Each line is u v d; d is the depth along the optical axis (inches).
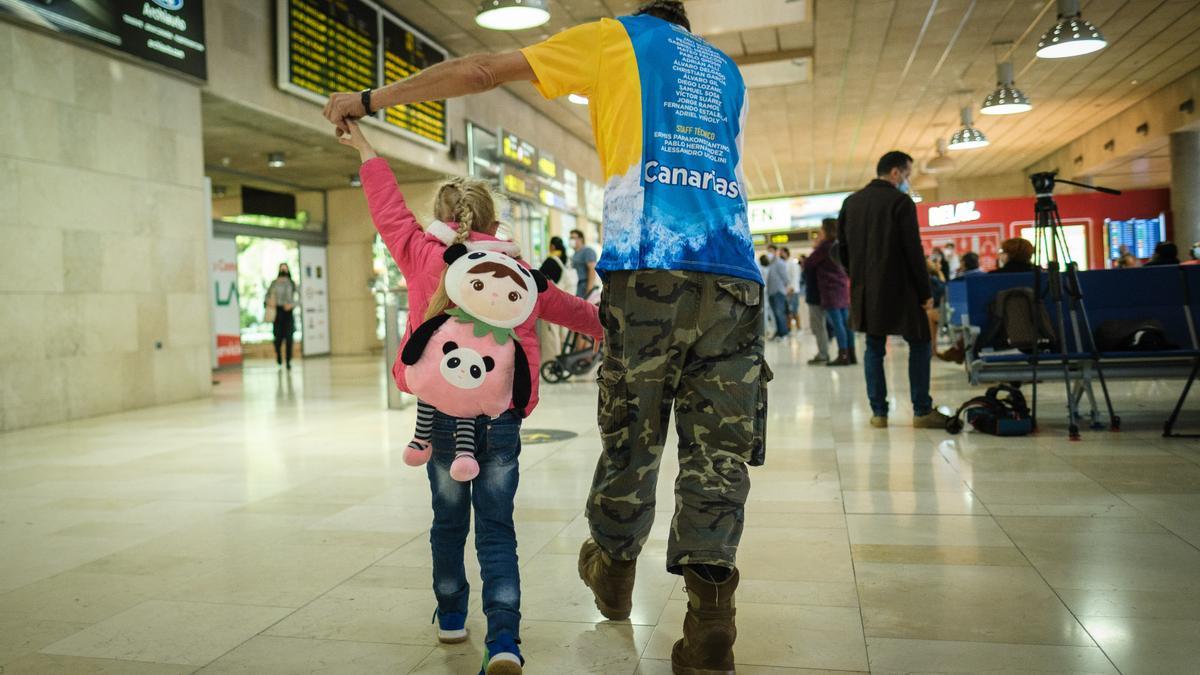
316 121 443.5
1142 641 78.2
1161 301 217.9
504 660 68.6
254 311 615.5
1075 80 668.1
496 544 75.5
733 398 72.8
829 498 140.2
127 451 217.3
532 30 532.1
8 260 269.7
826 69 608.4
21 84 275.0
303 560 115.4
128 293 317.4
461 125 596.4
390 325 291.7
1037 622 83.9
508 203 85.3
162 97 335.9
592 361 368.8
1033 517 123.6
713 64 77.7
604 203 73.8
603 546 78.2
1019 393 200.4
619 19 76.0
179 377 342.6
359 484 166.1
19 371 272.2
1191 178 694.5
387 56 486.9
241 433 244.2
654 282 71.2
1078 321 220.4
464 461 70.9
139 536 130.9
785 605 91.8
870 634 82.7
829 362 406.3
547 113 767.1
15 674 79.7
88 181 300.2
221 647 85.1
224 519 140.5
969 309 224.2
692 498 71.9
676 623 88.1
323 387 387.9
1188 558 102.0
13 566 116.3
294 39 410.6
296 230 638.5
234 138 462.0
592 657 79.9
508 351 74.1
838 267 396.5
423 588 102.5
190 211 350.3
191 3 345.4
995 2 474.6
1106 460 162.4
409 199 609.3
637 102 72.7
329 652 83.3
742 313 73.9
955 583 96.5
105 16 302.4
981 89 681.6
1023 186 1197.7
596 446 199.9
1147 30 540.7
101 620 93.9
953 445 184.2
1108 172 917.8
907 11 488.4
